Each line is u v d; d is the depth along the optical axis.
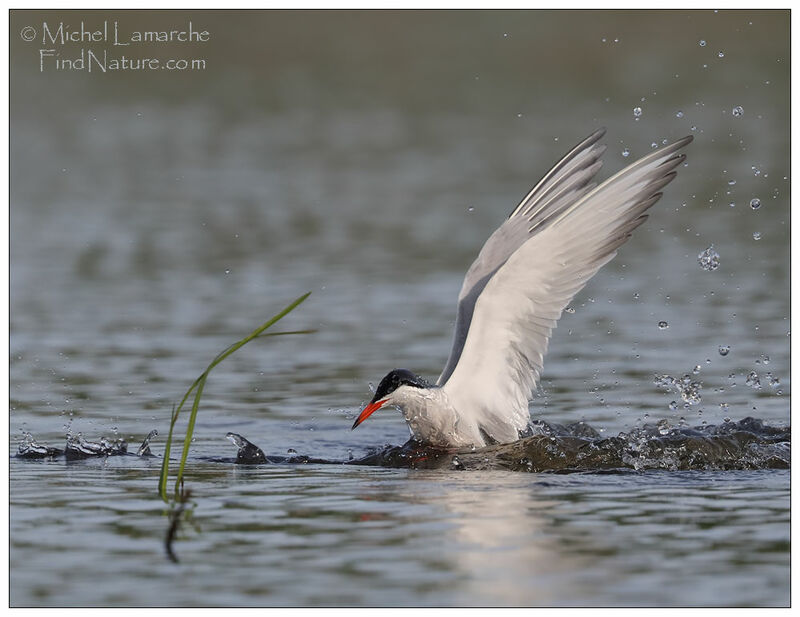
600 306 16.69
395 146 30.84
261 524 8.24
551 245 10.47
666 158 10.88
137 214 23.84
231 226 22.78
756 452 10.45
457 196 25.06
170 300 17.59
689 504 8.77
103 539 7.91
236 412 12.54
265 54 37.50
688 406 12.31
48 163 28.73
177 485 9.33
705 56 37.25
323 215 23.70
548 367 13.97
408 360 14.52
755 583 7.02
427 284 18.36
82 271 19.41
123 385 13.48
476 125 32.97
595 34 37.94
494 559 7.42
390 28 37.81
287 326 16.17
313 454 10.96
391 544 7.74
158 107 36.09
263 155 30.02
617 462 10.34
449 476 9.91
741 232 21.09
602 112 33.09
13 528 8.18
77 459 10.62
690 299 16.88
